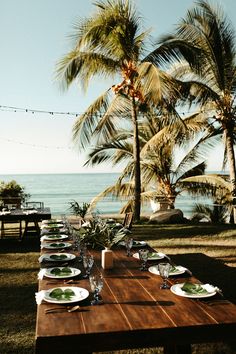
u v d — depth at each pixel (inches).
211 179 431.5
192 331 78.8
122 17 387.9
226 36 418.6
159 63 402.3
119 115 419.2
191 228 386.9
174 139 432.1
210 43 417.4
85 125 419.8
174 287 102.2
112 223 230.4
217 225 409.7
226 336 80.3
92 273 120.9
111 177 5142.7
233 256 262.8
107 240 128.6
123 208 510.3
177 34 421.7
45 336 74.2
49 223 246.7
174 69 472.7
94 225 142.5
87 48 403.5
